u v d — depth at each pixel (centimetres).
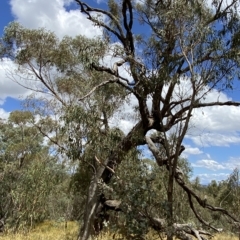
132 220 999
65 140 1205
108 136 1202
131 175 1059
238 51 1038
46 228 2039
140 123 1349
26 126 2580
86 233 1301
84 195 1897
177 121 1190
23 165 2356
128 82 1257
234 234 1689
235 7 1093
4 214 2045
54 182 1980
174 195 1502
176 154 1040
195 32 1041
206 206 1319
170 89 1202
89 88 1384
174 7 1077
